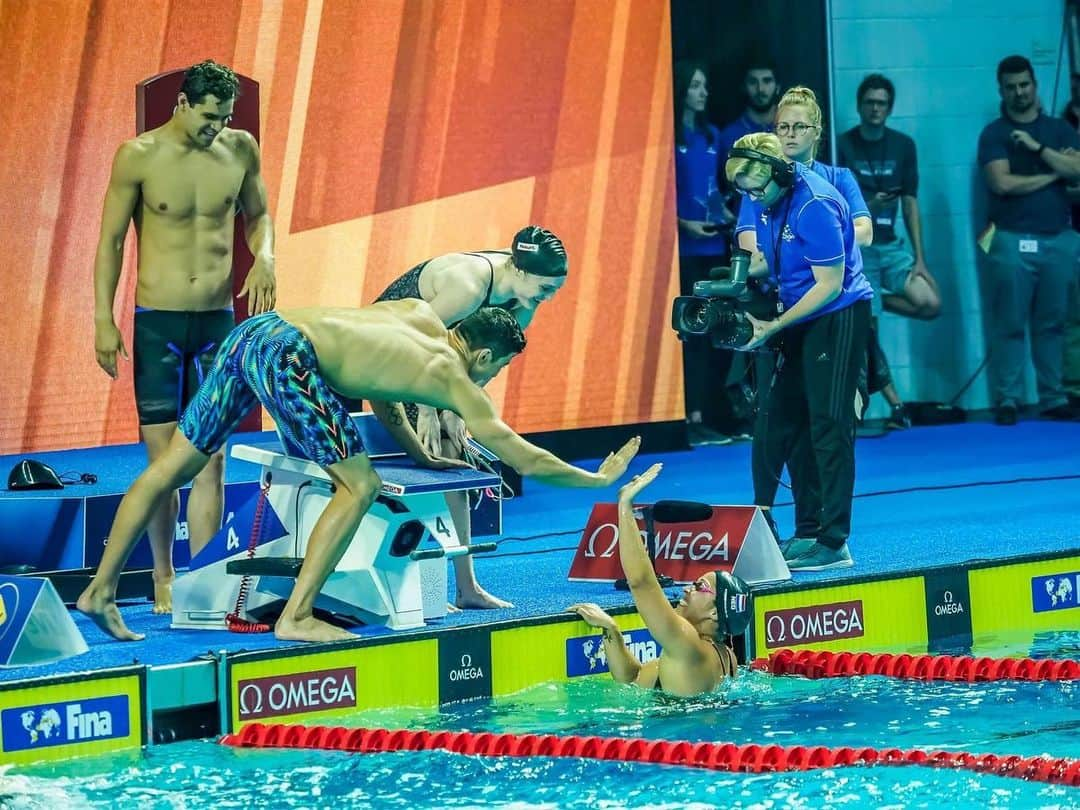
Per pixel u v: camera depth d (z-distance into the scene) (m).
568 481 23.23
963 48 48.81
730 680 24.09
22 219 38.50
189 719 22.02
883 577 26.80
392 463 25.28
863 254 46.78
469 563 25.64
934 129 48.81
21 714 20.61
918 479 39.53
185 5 39.09
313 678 22.61
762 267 28.67
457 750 20.75
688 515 27.03
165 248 26.31
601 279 43.62
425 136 41.34
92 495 28.52
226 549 24.56
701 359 46.12
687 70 44.50
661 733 21.39
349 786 19.27
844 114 47.88
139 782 19.62
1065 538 30.64
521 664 24.23
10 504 27.80
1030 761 18.98
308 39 40.00
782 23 45.81
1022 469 40.59
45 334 38.97
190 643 23.41
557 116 42.69
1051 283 48.59
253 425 40.31
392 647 23.16
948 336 49.44
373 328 23.14
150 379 26.42
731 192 45.44
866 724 21.42
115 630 23.62
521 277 25.42
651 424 44.84
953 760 19.33
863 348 27.83
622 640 24.33
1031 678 23.80
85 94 38.69
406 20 40.88
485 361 23.89
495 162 42.12
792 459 28.66
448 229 41.84
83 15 38.44
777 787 18.64
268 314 23.53
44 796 19.03
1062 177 48.03
